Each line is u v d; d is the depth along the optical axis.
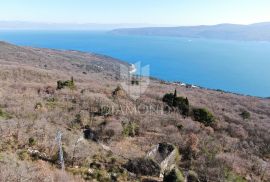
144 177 15.83
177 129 25.70
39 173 12.94
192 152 20.61
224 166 19.39
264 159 24.84
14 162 13.19
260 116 45.34
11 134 16.80
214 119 31.55
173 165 17.72
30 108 24.36
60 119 22.89
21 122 18.86
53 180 12.83
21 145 16.03
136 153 18.80
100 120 23.70
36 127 18.58
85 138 19.88
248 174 19.78
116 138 21.30
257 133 31.91
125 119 25.09
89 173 14.89
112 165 16.28
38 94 33.38
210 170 18.31
